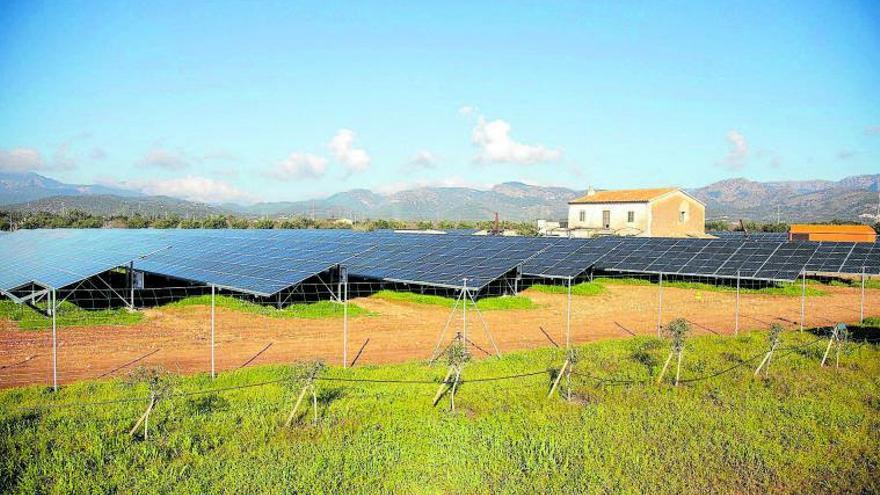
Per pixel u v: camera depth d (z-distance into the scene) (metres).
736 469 13.02
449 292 38.28
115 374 20.30
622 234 72.00
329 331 27.62
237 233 58.03
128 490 11.48
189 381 18.38
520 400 17.11
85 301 34.44
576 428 15.03
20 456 12.64
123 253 37.50
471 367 20.39
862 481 12.59
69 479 11.80
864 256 43.09
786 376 19.89
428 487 11.89
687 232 75.06
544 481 12.18
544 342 26.23
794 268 41.59
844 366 21.52
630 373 19.92
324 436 14.29
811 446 14.25
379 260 40.06
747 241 48.00
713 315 34.00
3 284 34.03
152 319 29.97
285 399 16.77
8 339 25.41
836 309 36.56
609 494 11.70
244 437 14.16
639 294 41.38
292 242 45.91
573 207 80.81
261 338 26.06
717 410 16.52
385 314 32.12
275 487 11.58
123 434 14.03
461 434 14.43
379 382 18.67
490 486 12.08
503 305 35.09
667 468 13.01
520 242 42.88
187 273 38.00
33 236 61.38
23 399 16.83
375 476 12.25
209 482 11.81
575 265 37.94
